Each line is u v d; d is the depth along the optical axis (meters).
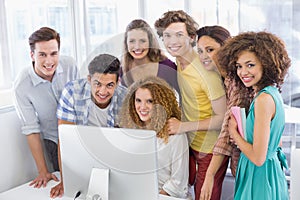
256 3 2.29
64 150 1.44
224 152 2.02
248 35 2.03
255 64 1.98
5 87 2.52
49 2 2.68
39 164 2.19
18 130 2.20
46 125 2.25
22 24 2.58
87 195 1.39
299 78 2.24
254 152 1.83
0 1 2.45
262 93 1.84
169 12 1.99
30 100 2.15
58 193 1.93
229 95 2.00
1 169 2.09
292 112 2.22
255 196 1.89
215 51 2.02
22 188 2.06
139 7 2.68
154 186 1.30
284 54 2.03
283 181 1.93
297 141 2.32
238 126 1.93
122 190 1.35
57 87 2.17
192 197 2.18
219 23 2.42
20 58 2.60
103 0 2.79
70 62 2.27
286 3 2.22
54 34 2.08
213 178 2.05
